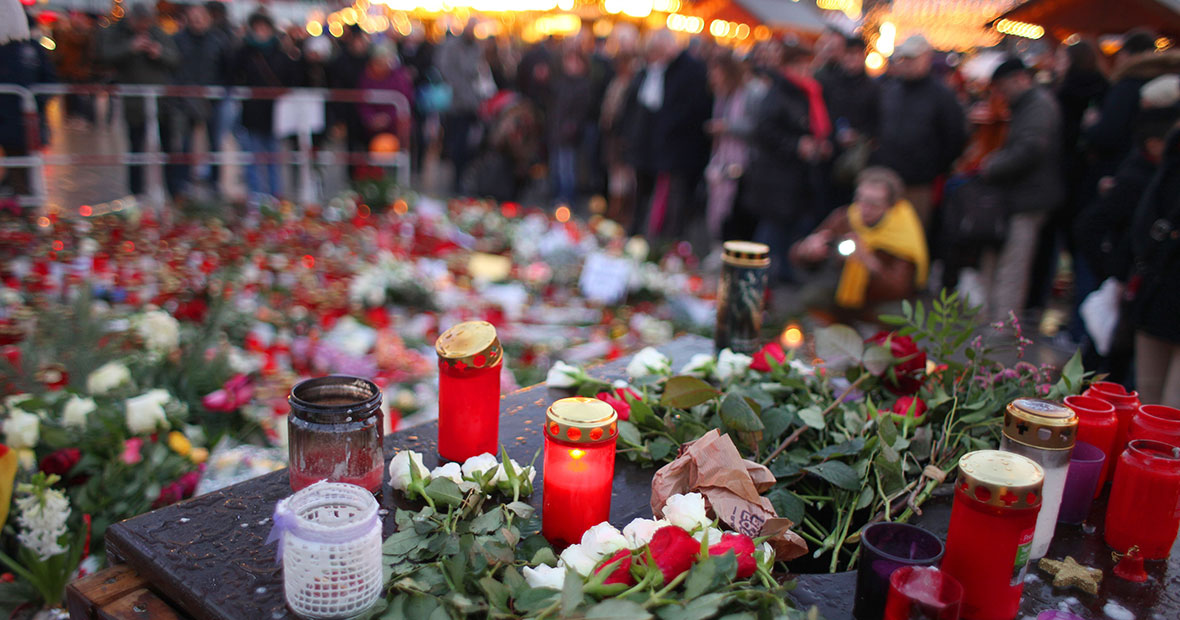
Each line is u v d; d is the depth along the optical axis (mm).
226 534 1301
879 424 1512
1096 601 1260
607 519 1336
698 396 1608
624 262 5160
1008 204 4676
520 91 9375
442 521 1287
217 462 2236
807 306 4301
